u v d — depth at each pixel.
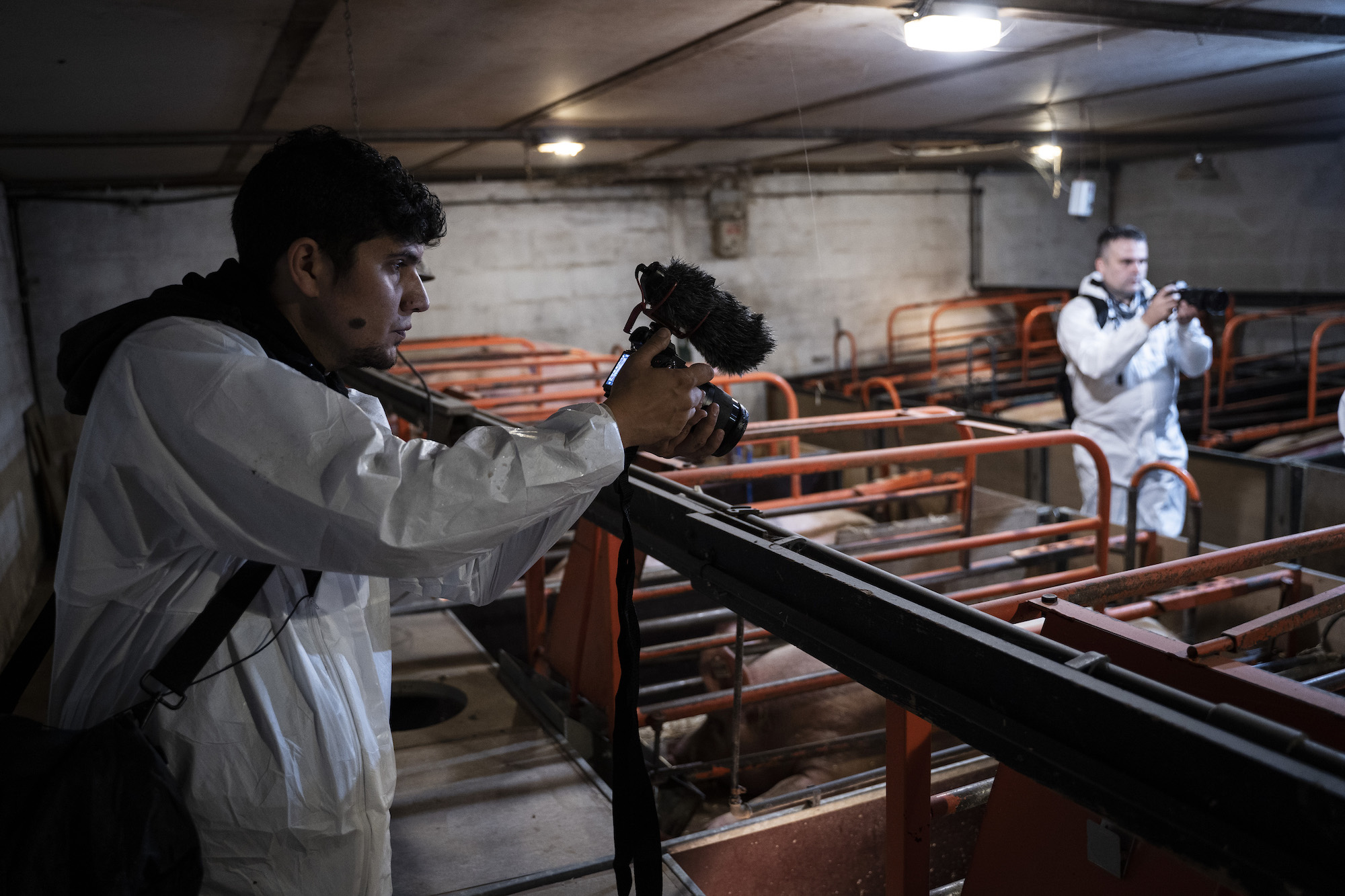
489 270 8.93
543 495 0.91
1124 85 5.11
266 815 1.00
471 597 1.24
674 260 1.06
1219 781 0.77
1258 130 7.82
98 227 7.45
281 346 0.99
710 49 3.66
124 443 0.91
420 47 3.44
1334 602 1.24
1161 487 3.94
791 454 4.43
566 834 1.92
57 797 0.90
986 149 7.58
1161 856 1.02
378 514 0.86
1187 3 3.38
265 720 0.99
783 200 10.03
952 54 3.99
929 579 3.25
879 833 2.14
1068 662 0.94
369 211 0.97
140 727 0.96
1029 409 7.36
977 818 2.26
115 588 0.97
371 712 1.11
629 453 1.10
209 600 0.99
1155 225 10.26
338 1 2.78
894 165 10.09
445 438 3.07
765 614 1.34
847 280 10.43
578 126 5.82
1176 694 0.87
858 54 3.85
